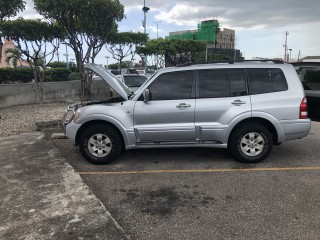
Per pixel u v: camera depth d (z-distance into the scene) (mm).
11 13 10828
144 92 5695
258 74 5789
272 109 5645
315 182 4938
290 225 3701
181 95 5770
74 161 6238
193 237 3508
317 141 7434
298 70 8258
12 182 5020
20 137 8141
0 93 13055
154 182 5090
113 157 5949
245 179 5113
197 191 4707
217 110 5664
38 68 15844
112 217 3906
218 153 6543
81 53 13797
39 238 3471
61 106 14102
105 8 12625
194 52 31391
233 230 3627
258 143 5797
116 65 55500
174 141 5805
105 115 5789
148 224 3801
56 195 4516
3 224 3758
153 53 30922
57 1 11891
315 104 7547
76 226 3697
